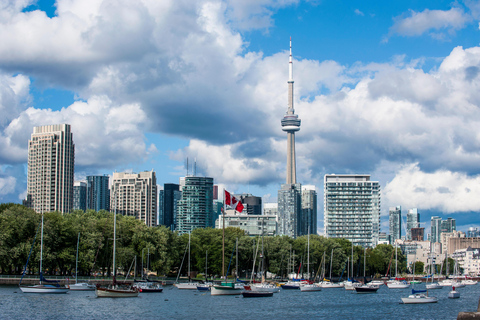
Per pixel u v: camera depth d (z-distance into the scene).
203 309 154.38
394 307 174.50
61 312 138.00
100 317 132.25
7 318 127.56
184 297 188.62
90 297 173.12
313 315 148.88
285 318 141.50
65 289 184.75
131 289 182.75
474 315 86.19
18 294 176.25
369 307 173.38
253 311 153.62
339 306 174.88
